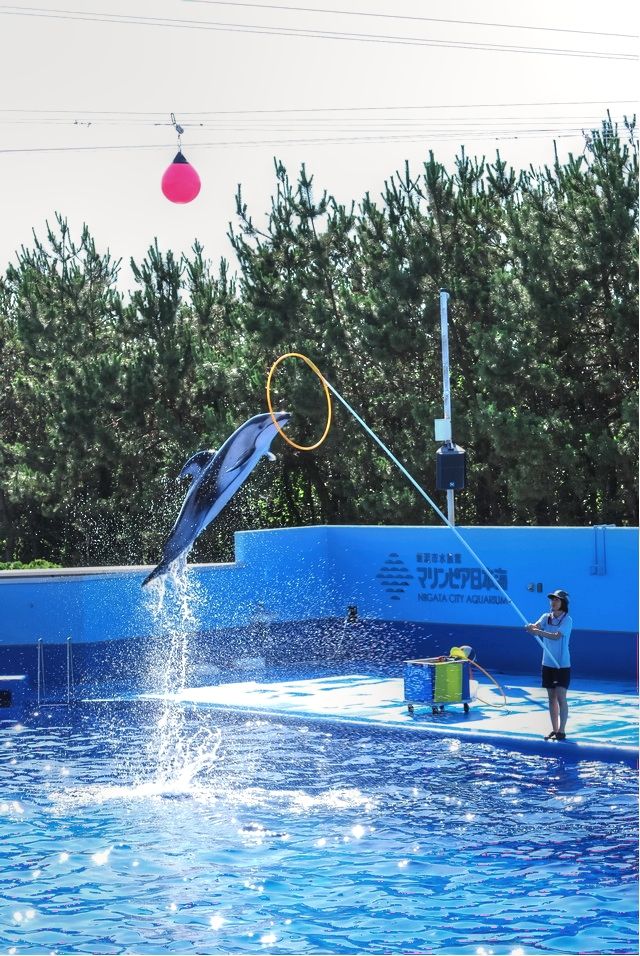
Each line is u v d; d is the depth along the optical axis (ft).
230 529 105.19
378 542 70.23
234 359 102.47
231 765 46.83
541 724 51.24
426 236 94.94
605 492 86.74
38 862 35.58
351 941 29.14
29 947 29.12
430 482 92.32
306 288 100.32
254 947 28.91
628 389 88.69
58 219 116.88
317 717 54.39
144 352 106.11
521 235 88.74
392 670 67.10
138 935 29.84
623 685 60.18
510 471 85.61
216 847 36.68
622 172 87.45
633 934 29.14
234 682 64.90
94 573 67.31
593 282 86.84
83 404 103.55
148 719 56.29
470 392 93.81
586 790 42.04
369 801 41.32
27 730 54.34
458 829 37.96
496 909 31.04
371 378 97.35
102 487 110.52
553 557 63.52
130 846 36.91
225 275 114.21
